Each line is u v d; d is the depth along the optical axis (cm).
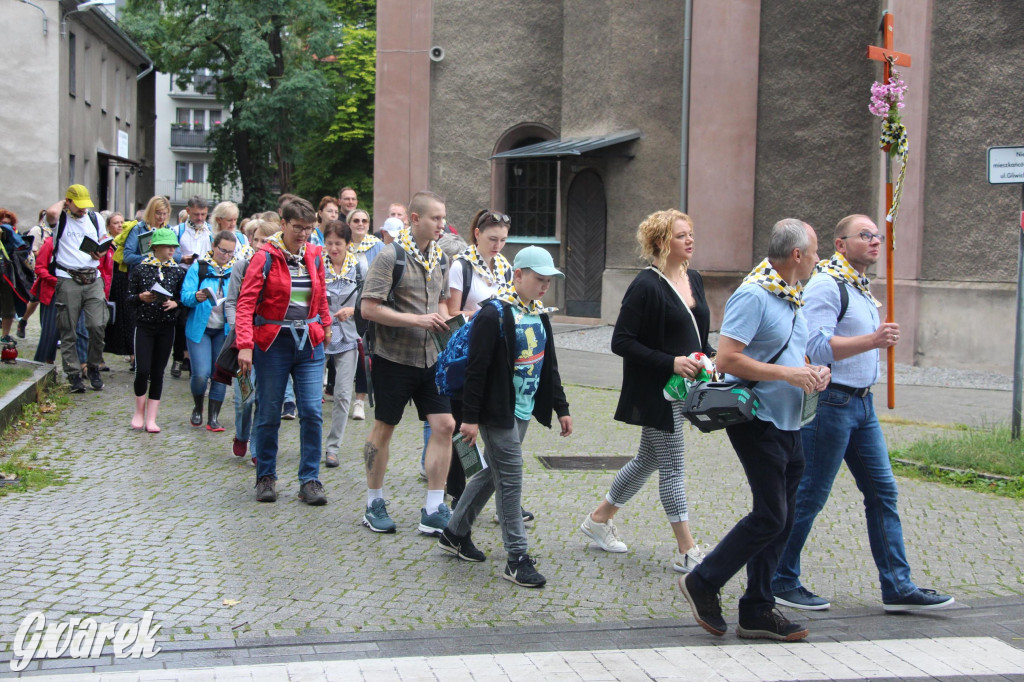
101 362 1110
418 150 2112
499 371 529
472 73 2097
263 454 686
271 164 4400
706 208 1694
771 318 455
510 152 1831
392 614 486
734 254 1691
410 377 615
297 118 3759
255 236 938
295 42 3956
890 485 508
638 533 635
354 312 798
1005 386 1255
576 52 1945
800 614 505
